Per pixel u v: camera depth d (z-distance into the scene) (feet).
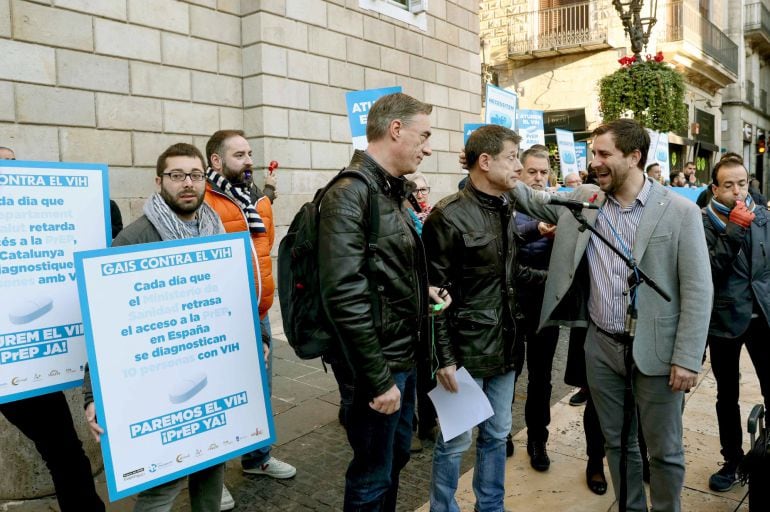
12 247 7.46
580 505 10.44
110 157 18.43
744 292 10.63
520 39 58.44
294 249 7.00
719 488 10.73
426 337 8.16
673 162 65.92
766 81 100.83
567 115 56.95
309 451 12.55
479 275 8.53
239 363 7.48
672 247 8.25
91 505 8.77
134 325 6.68
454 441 8.73
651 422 8.54
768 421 9.38
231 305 7.47
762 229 10.73
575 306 9.42
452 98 31.30
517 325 9.02
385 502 8.16
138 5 18.90
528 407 11.83
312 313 6.93
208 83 21.04
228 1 21.54
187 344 7.06
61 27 17.11
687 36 58.23
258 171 22.06
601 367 9.01
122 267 6.64
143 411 6.68
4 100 16.06
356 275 6.55
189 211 8.12
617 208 8.77
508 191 9.15
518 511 10.27
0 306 7.38
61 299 7.84
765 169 100.22
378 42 26.40
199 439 7.09
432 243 8.62
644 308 8.35
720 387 10.95
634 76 33.14
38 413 8.37
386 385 6.63
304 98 23.12
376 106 7.23
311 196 23.59
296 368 18.01
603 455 10.91
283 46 22.21
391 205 7.11
